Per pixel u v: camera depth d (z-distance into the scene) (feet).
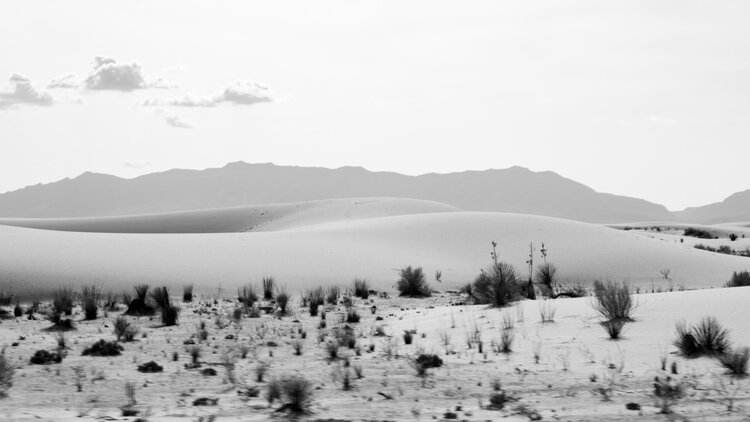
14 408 40.24
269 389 42.96
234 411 40.22
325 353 61.31
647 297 76.64
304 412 39.81
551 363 52.95
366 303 111.65
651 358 52.49
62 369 53.21
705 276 157.07
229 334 73.92
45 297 108.47
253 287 125.80
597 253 173.27
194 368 54.03
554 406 40.98
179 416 38.83
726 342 52.16
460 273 154.81
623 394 43.50
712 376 47.09
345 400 43.27
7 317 87.71
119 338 69.31
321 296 113.50
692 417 37.96
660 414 38.65
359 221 256.93
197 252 151.94
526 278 150.51
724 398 41.75
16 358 57.77
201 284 124.06
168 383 48.42
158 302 94.89
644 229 533.55
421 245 184.34
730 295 71.05
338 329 77.61
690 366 49.85
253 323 84.48
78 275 118.93
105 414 39.06
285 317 91.30
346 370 52.60
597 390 44.62
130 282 119.34
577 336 61.57
